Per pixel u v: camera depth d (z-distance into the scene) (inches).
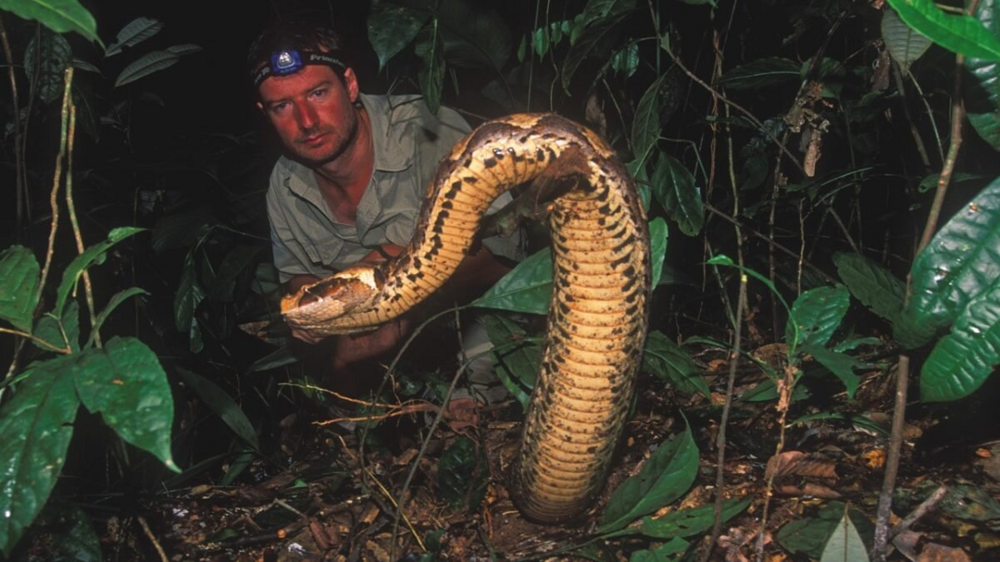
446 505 55.2
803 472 50.2
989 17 32.9
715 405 57.6
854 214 72.6
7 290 36.8
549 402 45.6
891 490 38.0
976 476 48.9
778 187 61.3
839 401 59.1
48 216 63.2
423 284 47.2
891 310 47.8
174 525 57.7
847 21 65.2
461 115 71.1
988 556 43.0
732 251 72.6
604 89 67.8
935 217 34.8
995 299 33.3
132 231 36.4
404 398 71.1
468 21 61.1
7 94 65.5
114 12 86.1
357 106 68.5
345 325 50.0
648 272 43.5
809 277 65.0
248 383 80.0
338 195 71.0
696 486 51.8
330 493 59.7
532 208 41.0
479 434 56.8
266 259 83.3
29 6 27.2
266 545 54.7
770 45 69.7
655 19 56.4
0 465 30.8
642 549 45.9
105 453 61.9
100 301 73.9
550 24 62.9
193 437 74.1
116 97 77.2
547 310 48.4
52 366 32.3
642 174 57.4
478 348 73.4
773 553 45.4
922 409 55.9
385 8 52.2
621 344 43.9
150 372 30.3
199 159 74.4
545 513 50.6
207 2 93.7
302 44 63.7
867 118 62.0
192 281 71.7
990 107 35.4
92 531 46.4
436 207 44.1
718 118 57.4
